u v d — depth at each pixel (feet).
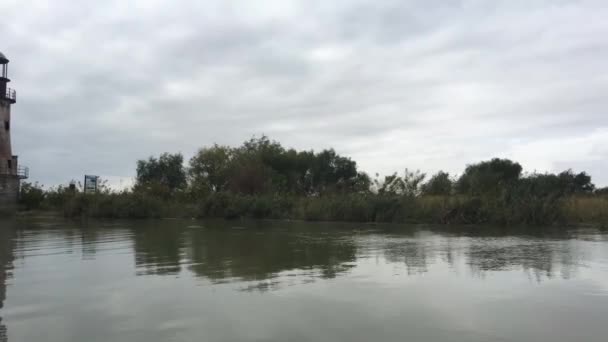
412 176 108.68
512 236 62.44
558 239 57.67
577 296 26.66
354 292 27.89
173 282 31.19
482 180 106.52
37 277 33.47
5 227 90.89
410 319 22.36
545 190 89.20
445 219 91.61
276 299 26.25
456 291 28.04
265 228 83.82
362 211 102.58
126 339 19.63
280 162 206.08
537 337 19.86
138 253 46.57
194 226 91.30
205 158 214.07
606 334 20.18
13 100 173.47
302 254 44.86
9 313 23.70
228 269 36.19
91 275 34.06
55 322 22.11
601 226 75.05
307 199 121.90
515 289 28.50
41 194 184.34
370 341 19.35
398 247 50.14
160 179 241.76
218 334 20.24
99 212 134.62
